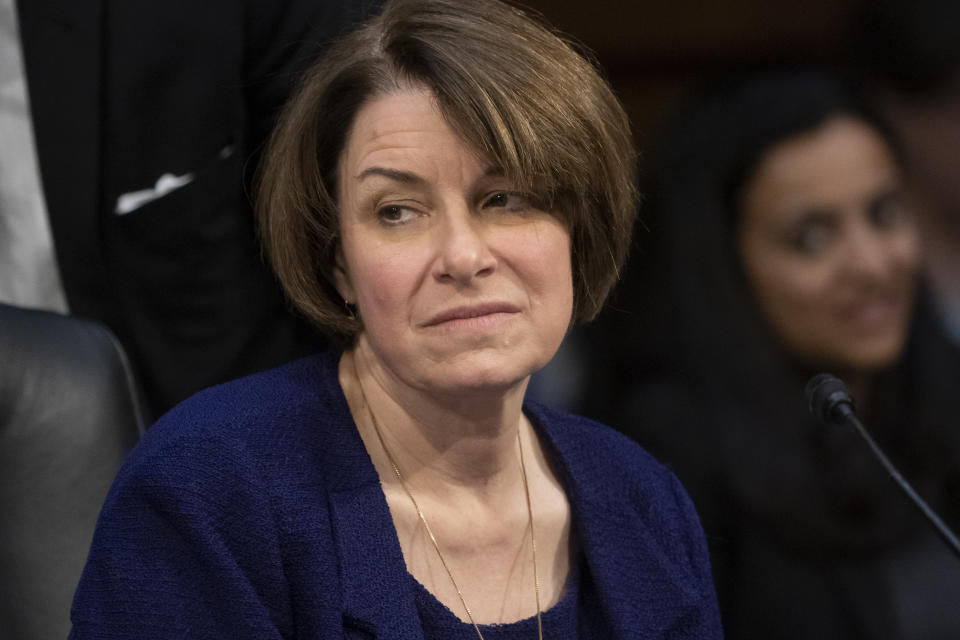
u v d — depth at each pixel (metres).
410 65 4.02
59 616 4.48
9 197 6.38
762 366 8.52
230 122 6.51
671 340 8.78
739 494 8.27
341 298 4.48
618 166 4.26
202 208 6.45
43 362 4.64
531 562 4.49
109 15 6.38
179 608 3.88
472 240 3.92
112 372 4.78
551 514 4.60
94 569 3.93
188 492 3.96
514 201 4.06
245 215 6.57
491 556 4.45
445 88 3.94
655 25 14.64
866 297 8.68
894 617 8.05
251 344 6.59
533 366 4.04
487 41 4.01
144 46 6.38
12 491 4.52
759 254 8.78
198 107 6.45
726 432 8.38
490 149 3.91
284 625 4.05
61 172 6.33
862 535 8.17
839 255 8.70
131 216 6.38
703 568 4.86
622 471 4.83
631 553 4.64
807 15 14.16
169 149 6.43
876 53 12.40
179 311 6.50
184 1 6.43
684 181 8.91
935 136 12.03
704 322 8.70
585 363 9.33
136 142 6.40
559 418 4.88
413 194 3.99
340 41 4.30
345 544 4.14
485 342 3.96
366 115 4.05
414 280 3.96
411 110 3.98
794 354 8.84
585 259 4.39
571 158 4.03
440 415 4.29
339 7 6.55
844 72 9.19
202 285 6.50
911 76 12.06
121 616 3.86
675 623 4.62
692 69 14.64
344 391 4.47
